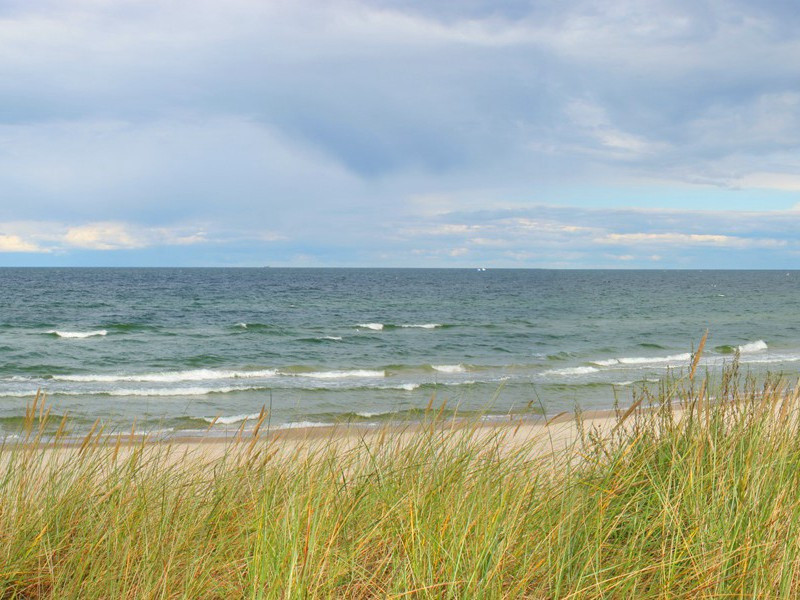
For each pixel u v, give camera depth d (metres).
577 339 39.56
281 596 2.69
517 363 28.83
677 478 3.87
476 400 17.64
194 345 35.34
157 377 24.27
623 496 3.67
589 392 19.42
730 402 4.89
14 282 125.25
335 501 3.48
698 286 144.38
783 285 156.00
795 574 3.04
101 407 17.55
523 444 4.38
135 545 3.22
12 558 3.17
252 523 3.39
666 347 34.88
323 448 4.63
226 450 4.54
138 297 81.50
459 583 2.80
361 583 3.03
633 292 111.25
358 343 36.84
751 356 29.75
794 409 4.64
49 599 3.08
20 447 4.45
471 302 80.25
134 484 3.99
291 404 18.06
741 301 84.56
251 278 177.25
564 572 3.07
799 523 3.30
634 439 4.46
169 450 4.66
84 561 3.13
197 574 3.04
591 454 4.41
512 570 3.09
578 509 3.38
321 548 2.96
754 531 3.19
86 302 70.56
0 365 27.14
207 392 20.39
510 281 178.38
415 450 4.48
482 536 3.03
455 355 31.81
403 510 3.43
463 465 4.07
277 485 3.76
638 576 3.03
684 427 4.51
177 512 3.50
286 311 62.97
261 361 29.50
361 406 17.61
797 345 35.53
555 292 109.38
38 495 3.77
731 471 3.81
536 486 3.74
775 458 3.92
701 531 3.23
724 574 3.03
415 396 19.25
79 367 27.16
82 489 3.81
